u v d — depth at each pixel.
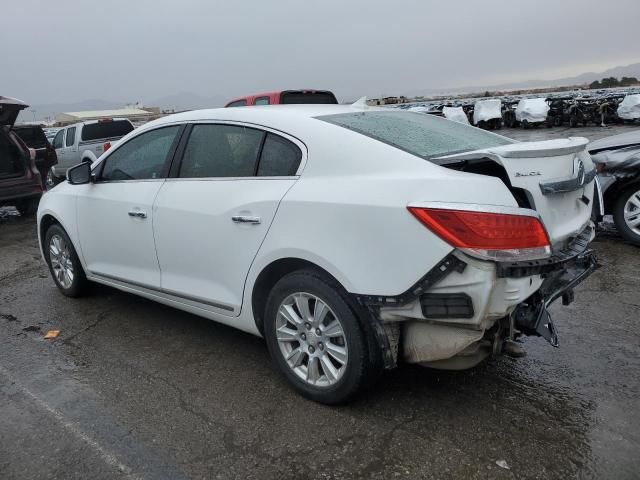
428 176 2.62
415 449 2.65
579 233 3.04
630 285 4.77
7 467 2.63
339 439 2.75
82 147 14.32
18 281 5.74
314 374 3.04
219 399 3.18
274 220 3.03
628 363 3.43
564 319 4.13
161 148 3.90
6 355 3.89
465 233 2.42
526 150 2.67
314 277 2.90
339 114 3.36
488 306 2.47
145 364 3.66
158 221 3.74
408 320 2.71
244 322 3.38
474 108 27.91
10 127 9.53
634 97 22.78
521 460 2.55
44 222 5.09
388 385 3.24
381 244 2.61
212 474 2.54
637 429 2.75
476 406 3.00
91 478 2.54
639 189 5.82
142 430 2.89
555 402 3.02
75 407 3.15
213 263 3.43
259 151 3.27
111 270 4.36
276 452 2.67
